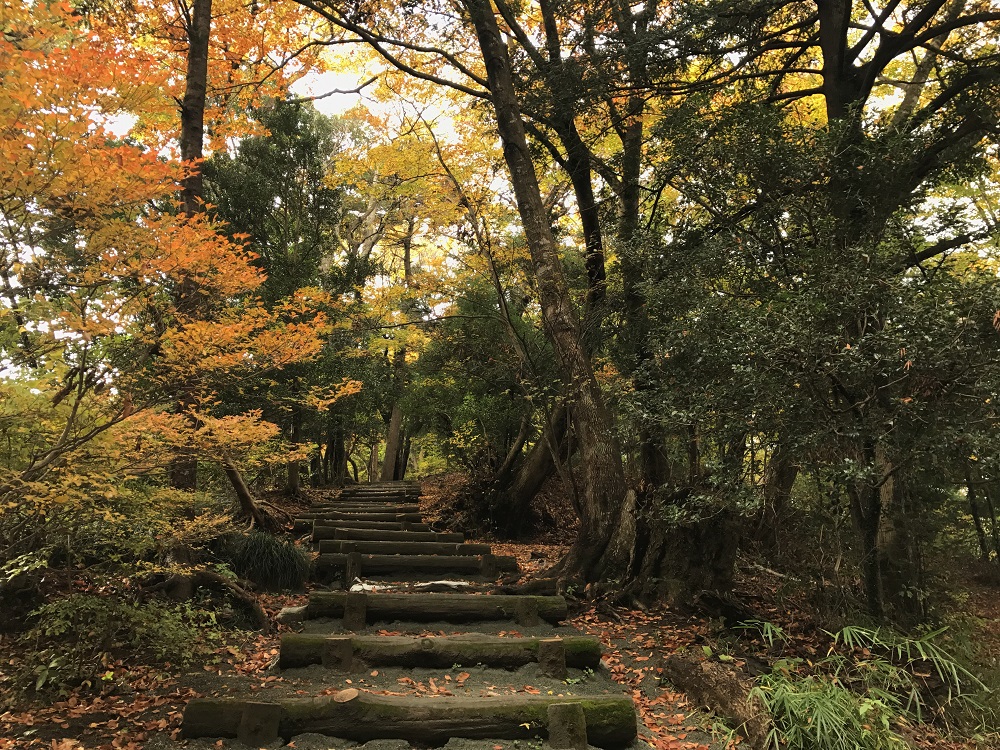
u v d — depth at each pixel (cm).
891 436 406
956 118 632
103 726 304
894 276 427
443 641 394
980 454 394
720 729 338
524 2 838
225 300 405
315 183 1168
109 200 267
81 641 353
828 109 654
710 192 535
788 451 427
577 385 618
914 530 585
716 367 458
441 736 306
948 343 378
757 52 703
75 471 309
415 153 1023
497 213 980
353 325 1108
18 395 294
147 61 354
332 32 939
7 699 313
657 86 712
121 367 320
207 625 431
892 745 324
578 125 853
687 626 498
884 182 483
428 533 807
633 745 321
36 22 267
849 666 417
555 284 634
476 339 1095
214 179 1043
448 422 1264
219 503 700
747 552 668
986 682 429
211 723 300
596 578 577
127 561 461
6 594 402
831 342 390
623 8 714
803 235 505
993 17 638
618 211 754
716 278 525
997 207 924
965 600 658
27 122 242
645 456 622
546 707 317
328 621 464
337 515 960
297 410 1015
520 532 996
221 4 763
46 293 291
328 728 304
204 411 401
